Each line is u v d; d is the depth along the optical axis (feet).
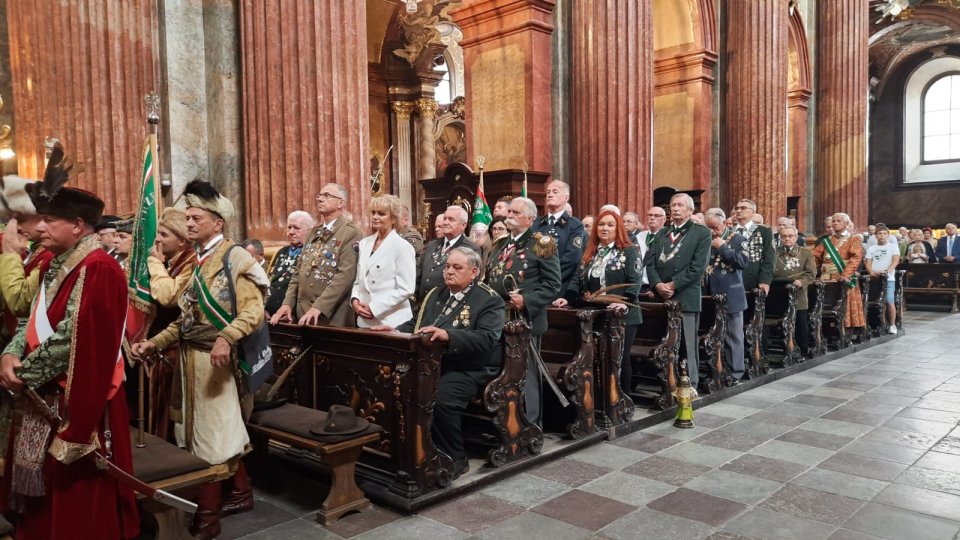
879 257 35.81
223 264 11.36
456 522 11.84
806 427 17.92
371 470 13.08
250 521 11.95
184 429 11.44
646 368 22.54
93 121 19.24
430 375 12.53
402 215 15.66
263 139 19.79
